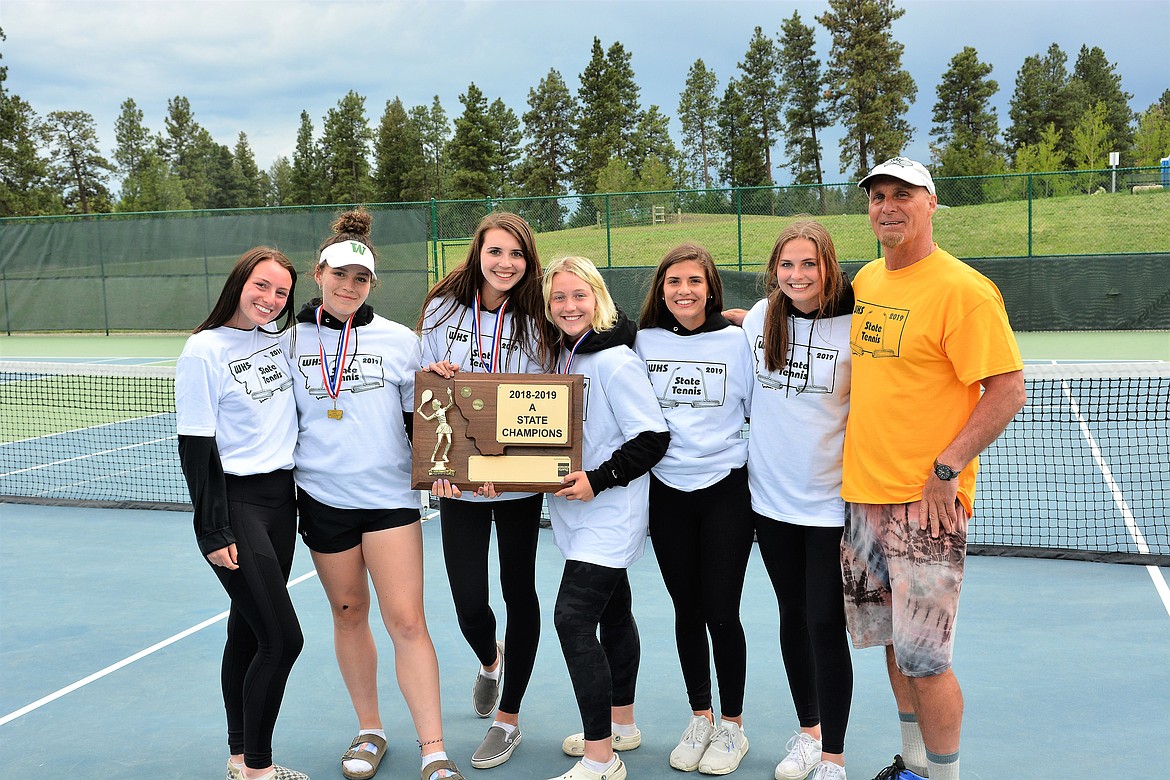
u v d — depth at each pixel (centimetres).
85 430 1123
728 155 7962
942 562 280
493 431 315
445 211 1928
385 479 327
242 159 9938
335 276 319
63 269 2130
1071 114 8169
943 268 279
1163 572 542
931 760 293
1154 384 1201
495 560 607
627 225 1947
